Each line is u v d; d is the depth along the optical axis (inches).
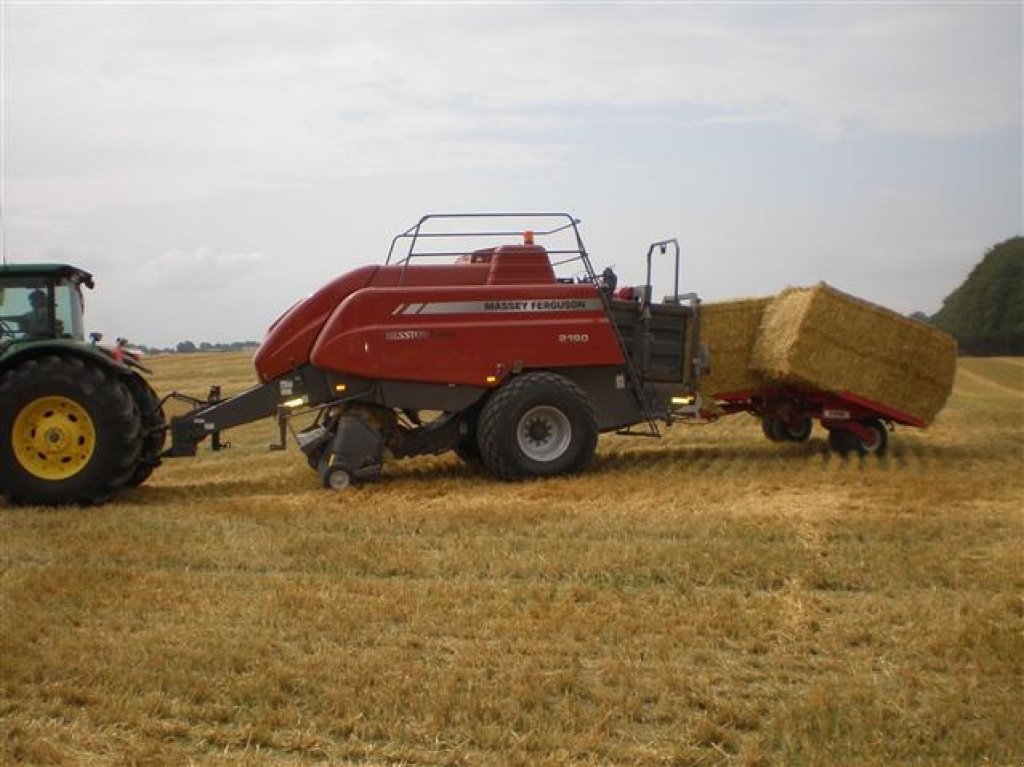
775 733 156.1
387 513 323.0
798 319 448.1
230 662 184.4
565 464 394.3
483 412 392.2
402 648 194.1
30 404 345.7
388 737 156.8
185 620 210.8
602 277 420.5
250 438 634.2
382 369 386.9
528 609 216.2
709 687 173.9
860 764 144.9
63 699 169.8
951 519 301.1
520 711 163.3
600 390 413.7
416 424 420.2
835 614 215.2
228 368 1393.9
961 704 165.3
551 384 393.1
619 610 215.6
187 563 263.4
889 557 257.0
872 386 458.6
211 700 169.8
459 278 408.5
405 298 389.4
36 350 349.7
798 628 203.9
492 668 182.2
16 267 365.1
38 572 248.4
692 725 160.1
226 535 291.4
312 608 218.7
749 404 490.0
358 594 231.1
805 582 237.9
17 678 175.6
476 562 256.2
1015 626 203.5
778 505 329.1
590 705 167.8
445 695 168.2
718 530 289.7
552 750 151.8
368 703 165.8
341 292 401.1
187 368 1411.2
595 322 403.9
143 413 386.0
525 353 397.1
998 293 2930.6
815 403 483.5
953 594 228.5
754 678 180.2
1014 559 256.1
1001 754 149.9
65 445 347.9
